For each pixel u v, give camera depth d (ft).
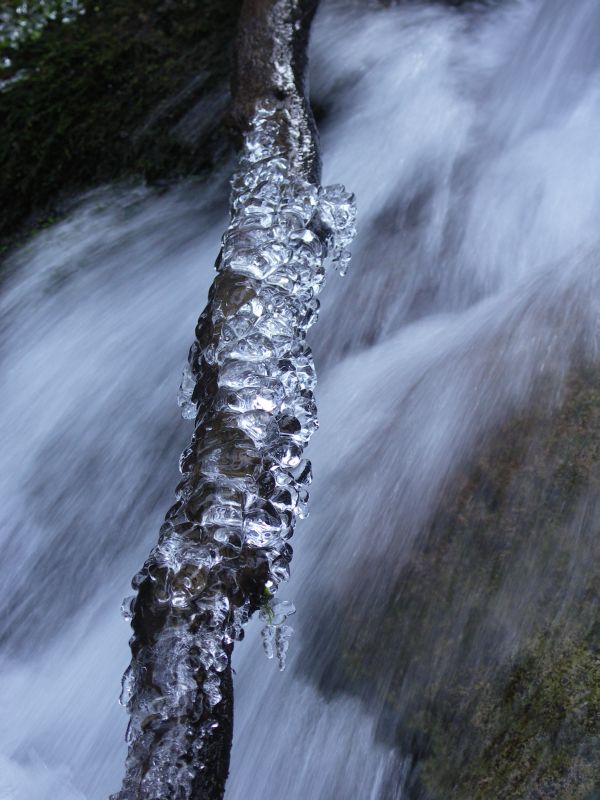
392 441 7.92
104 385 10.60
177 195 13.04
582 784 6.03
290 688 7.16
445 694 6.67
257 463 6.44
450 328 9.05
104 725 7.55
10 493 9.97
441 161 11.68
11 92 14.16
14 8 15.28
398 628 7.02
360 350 9.97
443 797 6.35
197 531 6.10
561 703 6.33
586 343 7.77
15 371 11.34
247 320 7.49
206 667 5.64
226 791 6.83
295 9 11.43
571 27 11.56
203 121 13.47
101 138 13.67
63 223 13.19
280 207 8.87
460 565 7.06
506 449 7.43
